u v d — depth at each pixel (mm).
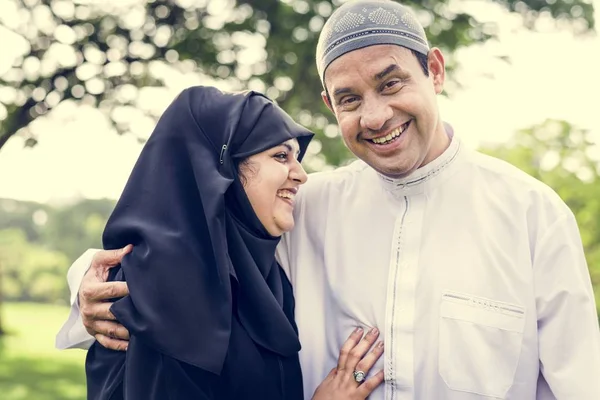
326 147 7828
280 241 2637
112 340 2375
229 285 2270
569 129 11078
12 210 39656
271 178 2418
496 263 2340
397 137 2303
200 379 2268
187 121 2465
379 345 2393
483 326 2299
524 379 2285
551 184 11008
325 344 2523
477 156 2520
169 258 2273
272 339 2338
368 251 2512
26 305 35188
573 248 2301
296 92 7867
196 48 7707
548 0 7855
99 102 7609
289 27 7707
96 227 40250
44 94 7430
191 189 2410
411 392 2334
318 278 2586
